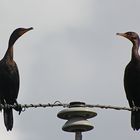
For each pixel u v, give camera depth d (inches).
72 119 384.5
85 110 383.2
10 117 576.4
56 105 425.7
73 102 390.6
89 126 382.0
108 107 423.8
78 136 382.9
